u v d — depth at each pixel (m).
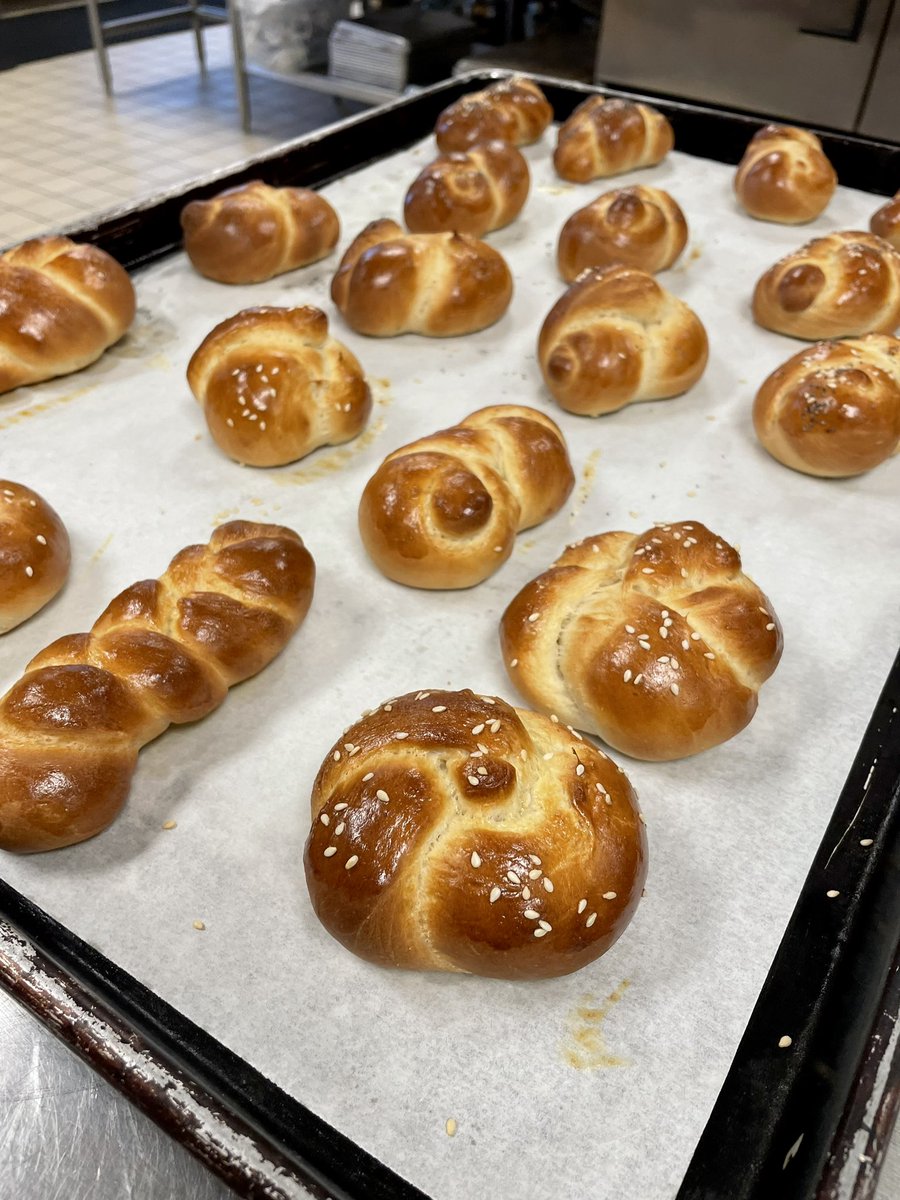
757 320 0.45
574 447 0.38
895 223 0.48
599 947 0.20
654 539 0.27
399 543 0.30
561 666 0.26
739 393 0.41
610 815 0.21
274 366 0.34
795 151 0.52
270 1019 0.20
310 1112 0.18
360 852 0.20
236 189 0.47
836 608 0.30
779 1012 0.20
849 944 0.21
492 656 0.29
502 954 0.19
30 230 0.79
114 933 0.21
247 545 0.28
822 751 0.26
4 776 0.22
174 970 0.21
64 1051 0.20
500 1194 0.17
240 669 0.26
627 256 0.46
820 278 0.42
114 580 0.31
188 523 0.33
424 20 0.91
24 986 0.19
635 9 0.67
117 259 0.46
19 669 0.28
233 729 0.26
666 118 0.60
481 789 0.20
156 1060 0.18
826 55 0.63
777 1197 0.17
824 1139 0.18
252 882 0.22
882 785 0.25
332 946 0.21
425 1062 0.19
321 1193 0.16
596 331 0.38
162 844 0.23
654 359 0.39
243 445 0.35
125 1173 0.19
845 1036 0.19
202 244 0.45
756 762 0.25
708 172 0.58
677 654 0.25
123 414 0.38
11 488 0.30
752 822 0.24
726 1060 0.19
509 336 0.45
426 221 0.49
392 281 0.42
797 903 0.22
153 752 0.25
